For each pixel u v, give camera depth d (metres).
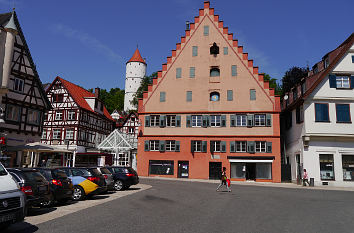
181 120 37.69
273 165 34.56
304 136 29.69
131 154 48.88
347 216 10.86
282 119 40.41
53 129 47.66
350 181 28.88
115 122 61.94
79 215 10.25
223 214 10.78
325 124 29.77
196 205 13.04
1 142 20.98
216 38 38.75
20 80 28.47
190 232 7.86
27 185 9.82
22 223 8.84
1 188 7.48
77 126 46.59
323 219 10.15
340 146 29.55
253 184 30.41
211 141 36.47
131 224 8.76
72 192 12.84
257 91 36.78
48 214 10.45
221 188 22.95
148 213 10.74
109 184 17.81
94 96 57.50
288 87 52.09
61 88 48.53
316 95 30.17
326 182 28.94
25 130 28.77
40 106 30.55
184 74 38.72
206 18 39.34
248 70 37.44
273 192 20.58
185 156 36.75
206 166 36.06
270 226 8.82
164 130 37.81
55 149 26.20
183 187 22.91
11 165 27.23
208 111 37.28
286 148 38.22
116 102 93.06
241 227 8.60
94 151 48.94
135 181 20.41
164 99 38.56
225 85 37.53
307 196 18.25
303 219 10.08
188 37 39.34
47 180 11.30
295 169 33.28
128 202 13.79
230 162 35.78
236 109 36.75
